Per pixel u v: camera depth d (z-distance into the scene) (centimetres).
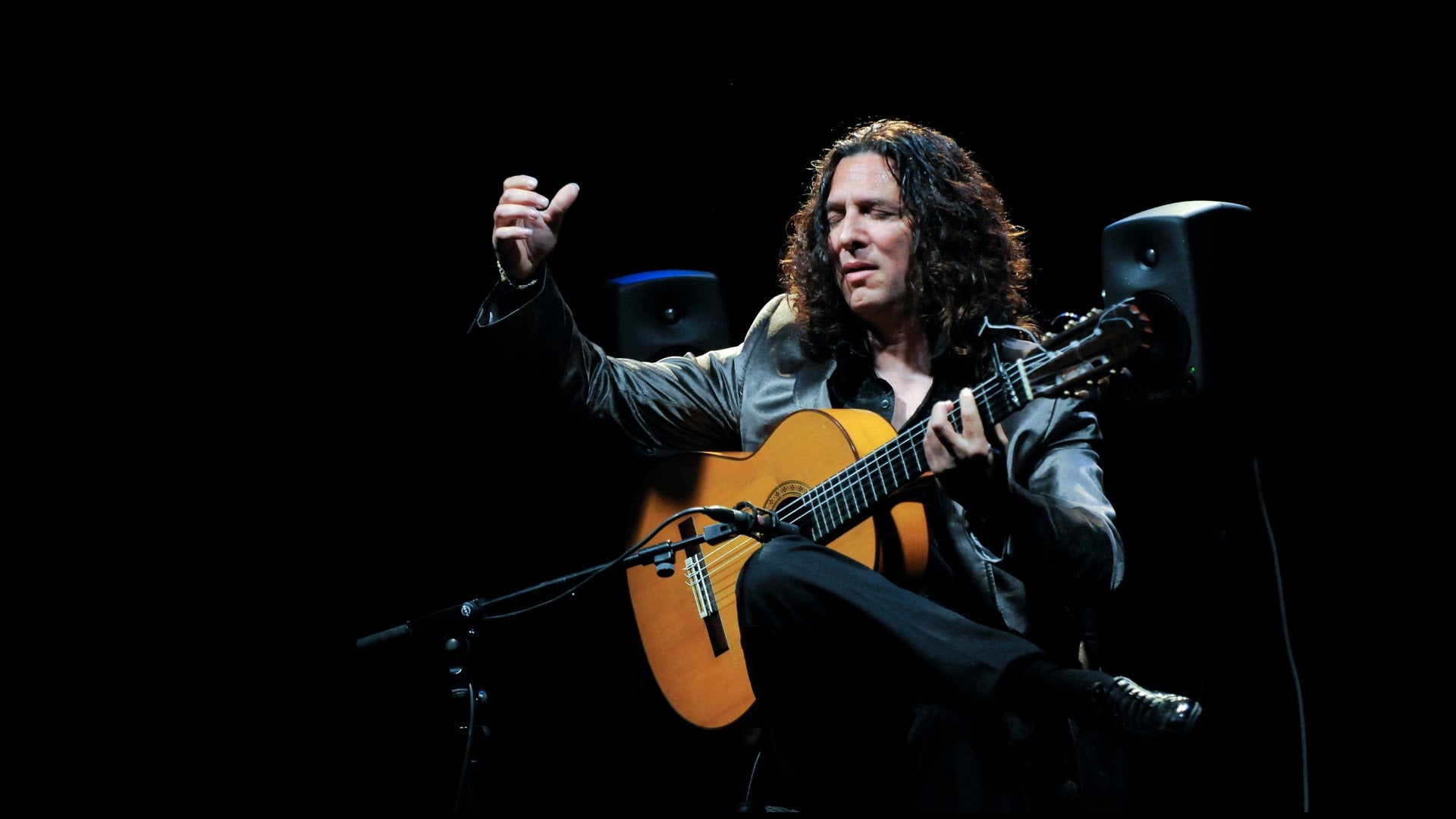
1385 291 656
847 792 434
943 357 517
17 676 770
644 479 558
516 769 720
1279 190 675
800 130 770
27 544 784
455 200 809
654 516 548
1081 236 720
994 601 475
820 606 424
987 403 433
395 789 755
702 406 569
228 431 808
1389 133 650
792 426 508
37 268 784
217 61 773
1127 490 696
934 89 745
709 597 530
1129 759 461
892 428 493
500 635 743
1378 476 659
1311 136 665
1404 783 636
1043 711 401
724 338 650
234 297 808
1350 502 664
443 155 801
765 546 439
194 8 762
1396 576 652
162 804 725
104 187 782
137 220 791
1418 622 646
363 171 802
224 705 782
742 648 443
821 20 760
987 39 732
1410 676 645
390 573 796
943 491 488
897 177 520
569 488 783
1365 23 650
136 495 798
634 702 732
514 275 524
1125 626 689
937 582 487
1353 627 657
